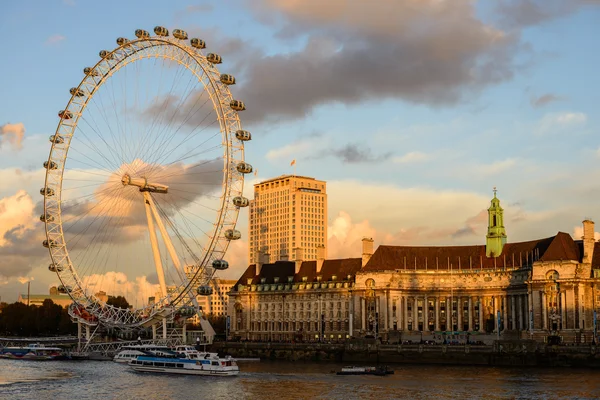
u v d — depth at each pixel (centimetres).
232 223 19575
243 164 19525
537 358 19450
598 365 18738
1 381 16625
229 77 19362
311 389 14912
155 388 15275
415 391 14462
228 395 14238
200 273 19812
